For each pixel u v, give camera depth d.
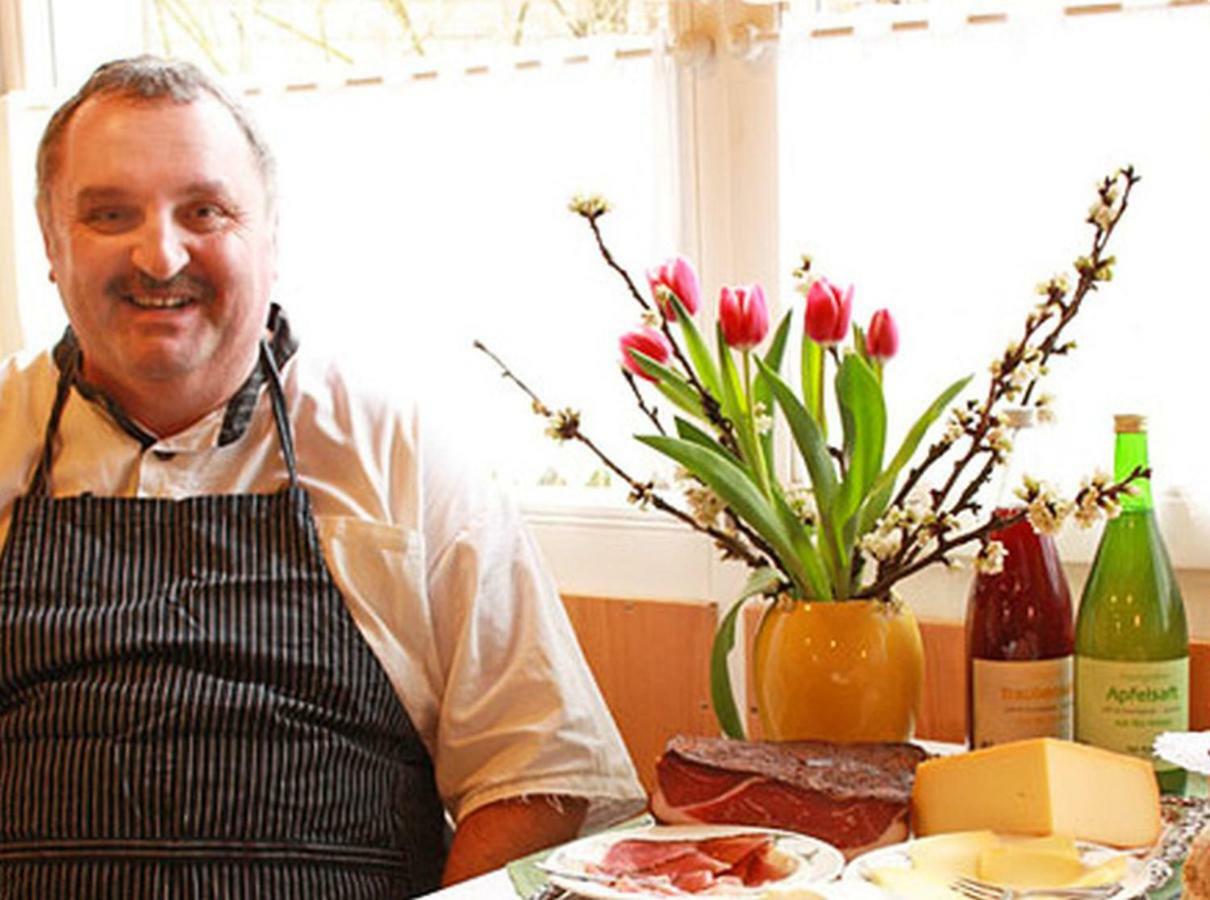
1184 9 1.67
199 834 1.58
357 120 2.16
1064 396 1.75
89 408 1.72
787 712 1.53
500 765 1.68
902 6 1.80
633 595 2.07
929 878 1.19
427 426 1.78
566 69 2.02
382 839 1.67
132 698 1.60
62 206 1.68
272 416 1.74
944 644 1.82
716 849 1.28
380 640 1.69
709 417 1.53
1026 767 1.28
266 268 1.73
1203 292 1.69
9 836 1.60
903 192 1.83
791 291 1.91
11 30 2.45
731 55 1.91
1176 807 1.37
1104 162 1.72
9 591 1.65
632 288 1.59
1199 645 1.70
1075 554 1.77
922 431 1.53
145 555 1.66
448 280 2.13
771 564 1.58
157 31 2.28
